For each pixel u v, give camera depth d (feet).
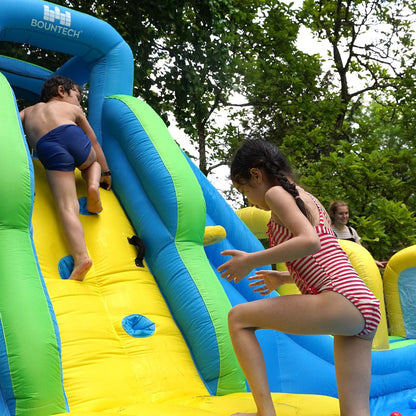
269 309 6.70
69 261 10.36
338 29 46.24
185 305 9.76
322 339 12.45
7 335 7.34
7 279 7.85
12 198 8.55
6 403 7.16
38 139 11.05
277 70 41.14
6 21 13.14
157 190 10.97
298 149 38.88
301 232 6.49
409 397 13.48
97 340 8.72
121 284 10.11
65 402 7.55
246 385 9.86
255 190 7.33
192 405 7.93
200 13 28.43
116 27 27.94
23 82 17.42
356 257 14.66
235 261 6.76
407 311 16.71
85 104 26.04
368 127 37.88
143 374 8.58
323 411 7.30
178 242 10.59
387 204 27.50
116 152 12.57
